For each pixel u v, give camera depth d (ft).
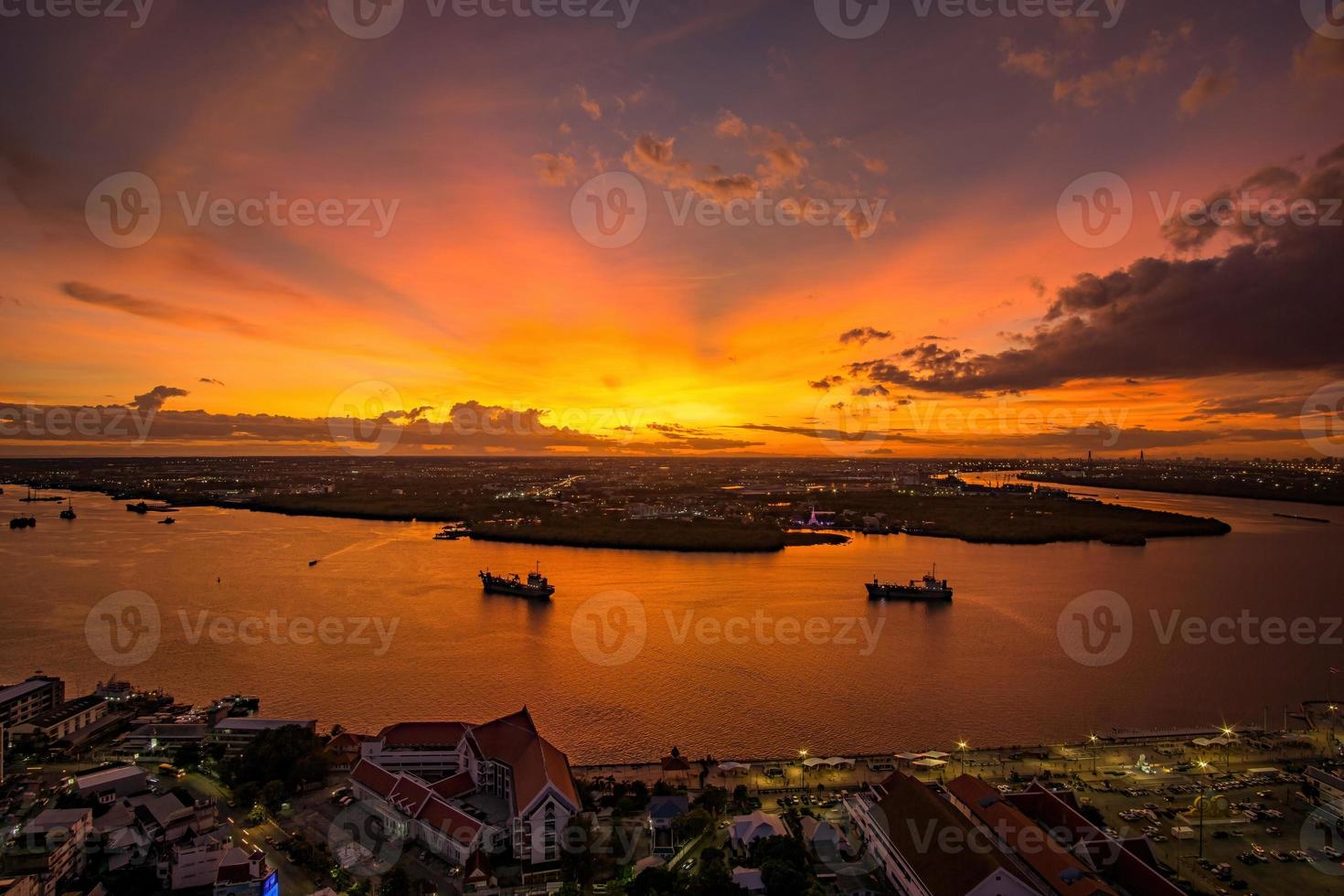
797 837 351.67
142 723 479.82
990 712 524.52
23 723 467.11
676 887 309.83
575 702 532.32
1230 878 322.14
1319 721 503.20
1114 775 420.36
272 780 394.11
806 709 524.93
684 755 455.63
